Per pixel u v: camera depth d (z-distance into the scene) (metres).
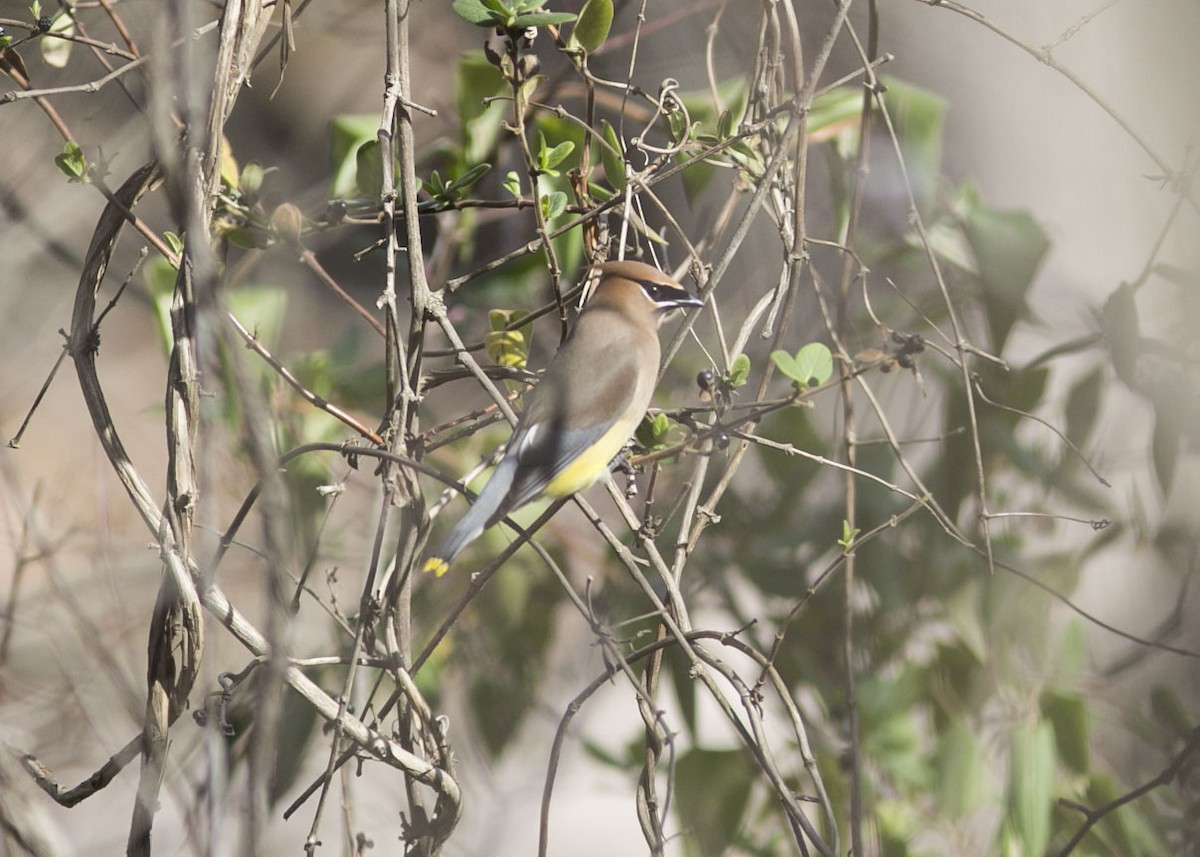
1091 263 10.75
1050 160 10.91
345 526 10.15
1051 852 9.23
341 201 8.24
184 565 6.53
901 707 9.77
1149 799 9.45
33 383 16.05
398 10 7.07
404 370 6.91
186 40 5.73
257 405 5.45
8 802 7.11
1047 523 10.24
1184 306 9.70
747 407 7.60
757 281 11.23
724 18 10.45
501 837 12.09
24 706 10.15
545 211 7.83
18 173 11.53
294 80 18.91
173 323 6.55
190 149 5.71
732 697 12.91
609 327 8.23
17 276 13.87
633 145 7.94
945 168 11.15
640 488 11.08
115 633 10.60
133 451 17.36
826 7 11.26
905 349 7.91
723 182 11.27
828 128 9.59
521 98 7.42
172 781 7.63
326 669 9.91
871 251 10.41
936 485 9.91
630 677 6.83
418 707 7.01
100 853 10.51
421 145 13.45
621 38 10.16
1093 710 9.81
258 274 11.44
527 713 11.15
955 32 11.09
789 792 6.64
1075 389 9.81
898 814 9.61
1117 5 10.62
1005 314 9.73
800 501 10.18
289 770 9.54
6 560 11.53
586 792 13.41
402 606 7.21
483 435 10.79
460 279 7.61
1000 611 9.68
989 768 9.84
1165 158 10.53
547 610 11.04
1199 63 10.48
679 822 9.53
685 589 10.40
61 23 7.90
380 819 11.78
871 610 10.02
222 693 6.55
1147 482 10.59
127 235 15.36
